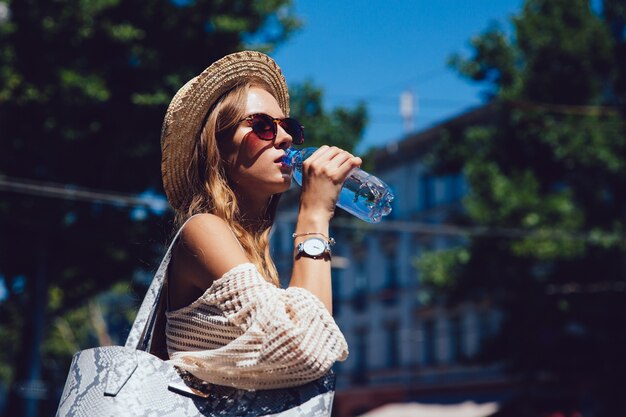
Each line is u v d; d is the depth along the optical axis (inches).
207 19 651.5
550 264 840.9
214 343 60.7
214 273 61.1
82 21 640.4
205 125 70.0
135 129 662.5
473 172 808.9
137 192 685.3
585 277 798.5
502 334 843.4
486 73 811.4
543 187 824.3
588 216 800.9
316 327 58.7
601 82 817.5
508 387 1222.3
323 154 66.1
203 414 58.8
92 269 728.3
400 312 1390.3
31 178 686.5
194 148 70.9
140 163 668.7
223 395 60.4
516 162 820.0
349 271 1507.1
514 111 796.6
